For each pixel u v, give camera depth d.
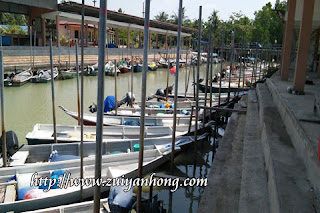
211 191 5.36
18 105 17.81
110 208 6.66
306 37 7.64
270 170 4.25
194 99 18.66
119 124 13.55
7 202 6.68
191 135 12.26
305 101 6.66
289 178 3.69
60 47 30.94
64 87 24.25
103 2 4.19
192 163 11.30
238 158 6.20
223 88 24.02
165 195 8.61
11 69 25.94
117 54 38.38
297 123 4.80
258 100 11.03
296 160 4.27
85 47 33.75
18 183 7.57
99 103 4.51
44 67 29.12
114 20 38.41
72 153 9.92
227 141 7.95
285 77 10.62
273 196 3.61
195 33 58.09
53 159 8.97
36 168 8.24
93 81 28.00
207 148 12.76
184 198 8.54
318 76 12.52
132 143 10.60
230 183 5.03
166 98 18.69
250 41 57.41
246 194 4.08
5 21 51.00
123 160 9.12
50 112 16.56
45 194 7.19
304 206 3.07
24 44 33.66
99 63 4.39
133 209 6.98
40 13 32.34
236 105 12.59
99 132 4.63
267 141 5.11
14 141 9.75
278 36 57.31
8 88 22.80
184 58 52.38
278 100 7.50
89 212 6.61
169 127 12.51
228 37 58.16
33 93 21.34
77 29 43.12
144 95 5.82
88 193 7.62
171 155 9.59
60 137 11.25
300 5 12.73
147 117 13.87
